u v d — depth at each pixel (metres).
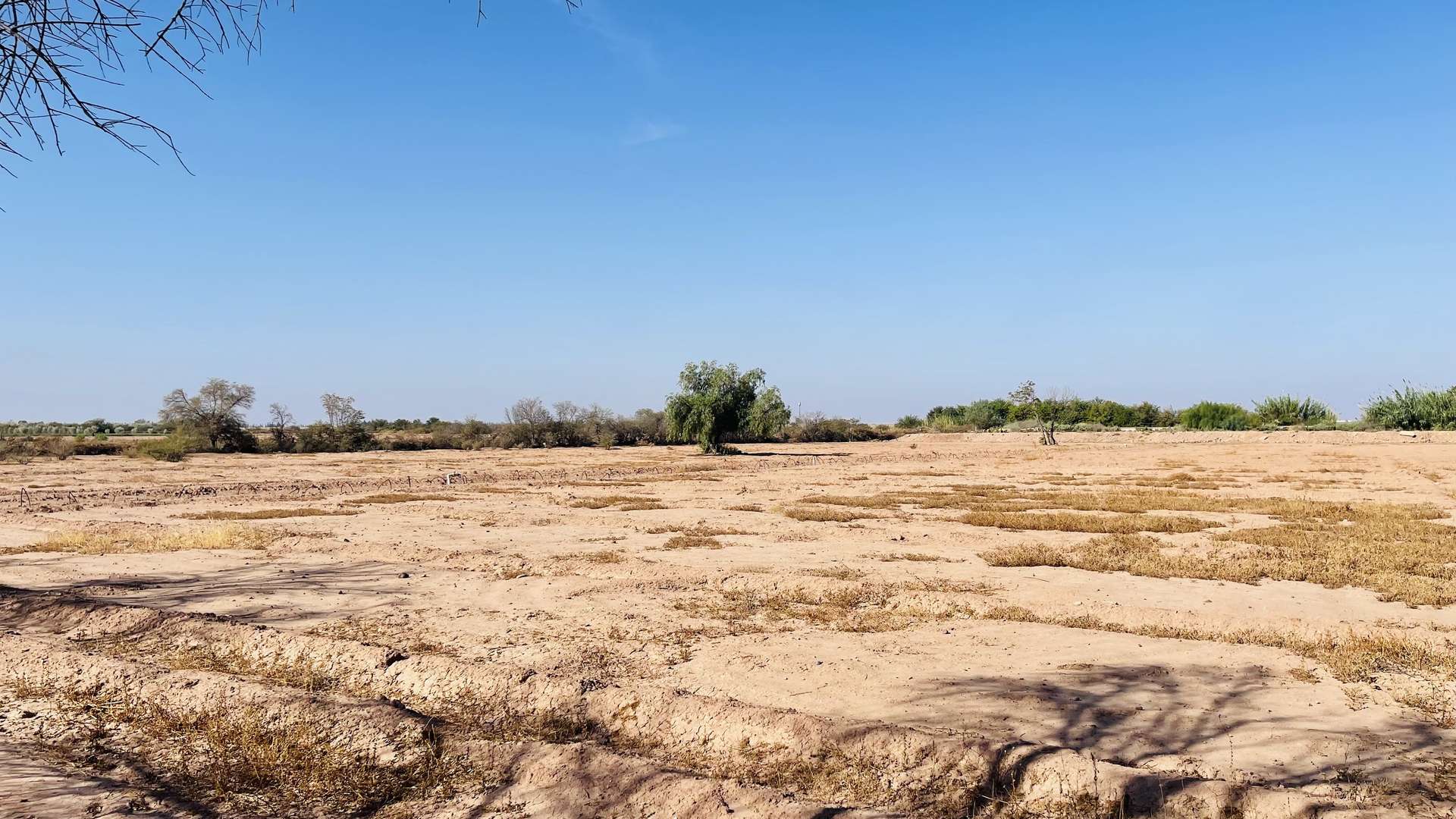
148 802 5.54
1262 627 9.27
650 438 68.38
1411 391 62.12
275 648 8.67
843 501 23.27
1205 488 27.77
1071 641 9.00
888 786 5.66
